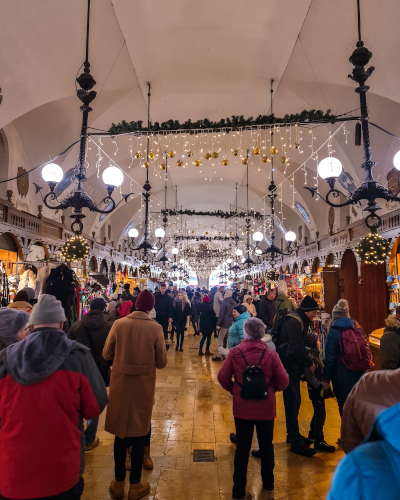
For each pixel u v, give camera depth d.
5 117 6.77
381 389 1.03
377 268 10.98
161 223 25.69
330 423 4.57
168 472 3.25
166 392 5.75
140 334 3.00
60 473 1.73
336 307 3.76
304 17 6.85
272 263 11.73
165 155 13.98
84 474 3.20
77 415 1.87
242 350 2.98
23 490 1.68
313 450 3.61
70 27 6.27
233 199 21.69
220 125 6.27
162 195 20.59
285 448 3.79
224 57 8.18
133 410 2.86
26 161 9.95
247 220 15.44
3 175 9.08
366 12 5.96
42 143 9.82
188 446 3.80
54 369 1.79
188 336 12.59
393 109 8.26
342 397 3.55
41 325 1.94
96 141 10.95
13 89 6.48
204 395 5.59
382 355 3.45
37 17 5.70
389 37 6.12
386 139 9.05
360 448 0.82
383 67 6.68
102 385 2.01
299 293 11.05
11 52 5.87
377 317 10.81
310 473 3.25
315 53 7.52
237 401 2.87
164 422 4.47
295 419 3.66
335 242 13.57
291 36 7.40
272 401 2.88
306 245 17.50
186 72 8.70
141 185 17.16
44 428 1.73
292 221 19.86
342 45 6.88
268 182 16.48
